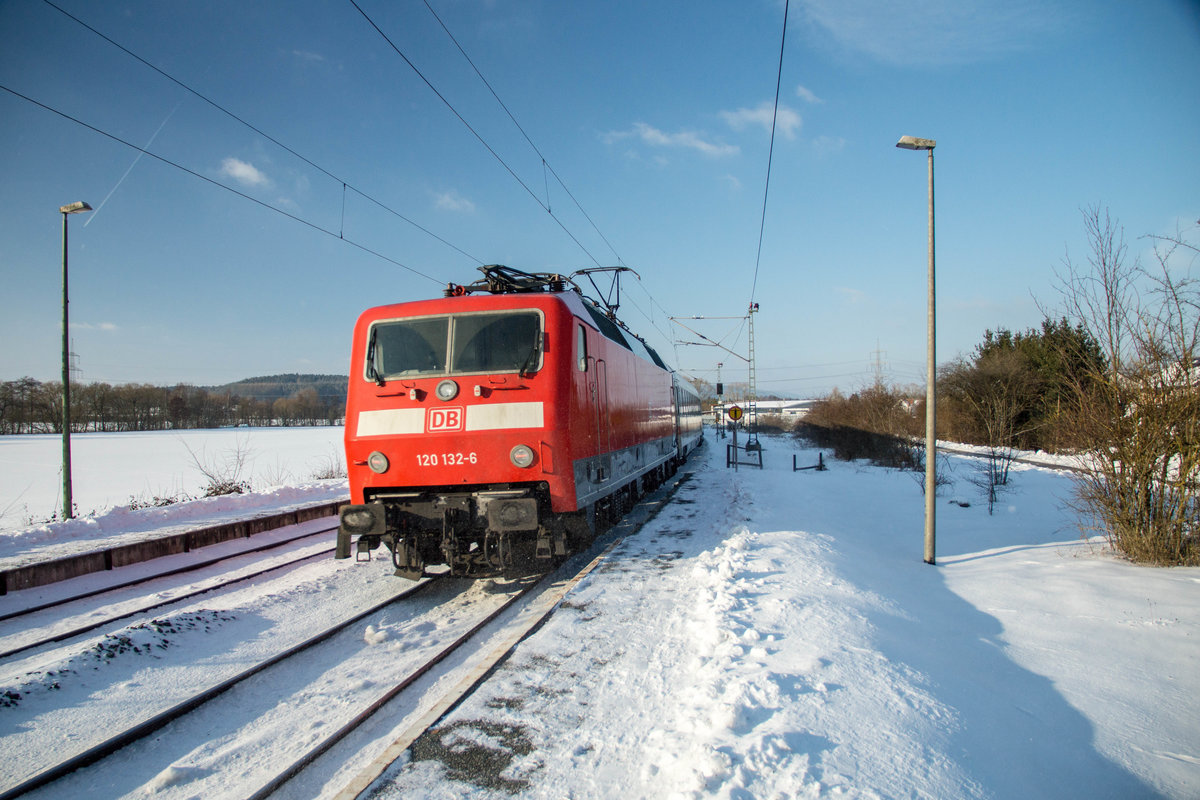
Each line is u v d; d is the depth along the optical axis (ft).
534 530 22.38
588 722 13.05
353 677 16.76
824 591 21.09
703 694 13.10
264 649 18.67
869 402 93.61
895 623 18.99
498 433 22.02
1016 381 77.51
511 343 23.15
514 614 21.90
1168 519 26.23
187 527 35.73
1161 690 14.75
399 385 22.95
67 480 39.63
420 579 24.70
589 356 26.78
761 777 10.02
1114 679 15.39
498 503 21.38
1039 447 84.43
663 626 19.02
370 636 19.27
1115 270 28.04
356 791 10.66
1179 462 26.35
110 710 14.92
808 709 12.28
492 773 11.23
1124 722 13.41
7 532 31.86
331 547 34.19
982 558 29.40
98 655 17.21
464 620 21.12
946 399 100.12
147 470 93.71
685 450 84.99
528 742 12.30
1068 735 12.92
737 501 45.73
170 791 11.76
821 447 119.55
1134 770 11.69
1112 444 27.94
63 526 33.58
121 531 35.01
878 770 10.36
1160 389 26.50
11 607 23.58
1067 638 18.08
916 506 46.39
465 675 16.38
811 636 16.48
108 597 25.57
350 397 23.47
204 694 15.28
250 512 41.81
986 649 17.47
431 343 23.45
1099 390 28.84
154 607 23.48
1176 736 12.83
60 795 11.78
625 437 35.35
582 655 16.80
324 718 14.48
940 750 11.23
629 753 11.70
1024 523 38.29
